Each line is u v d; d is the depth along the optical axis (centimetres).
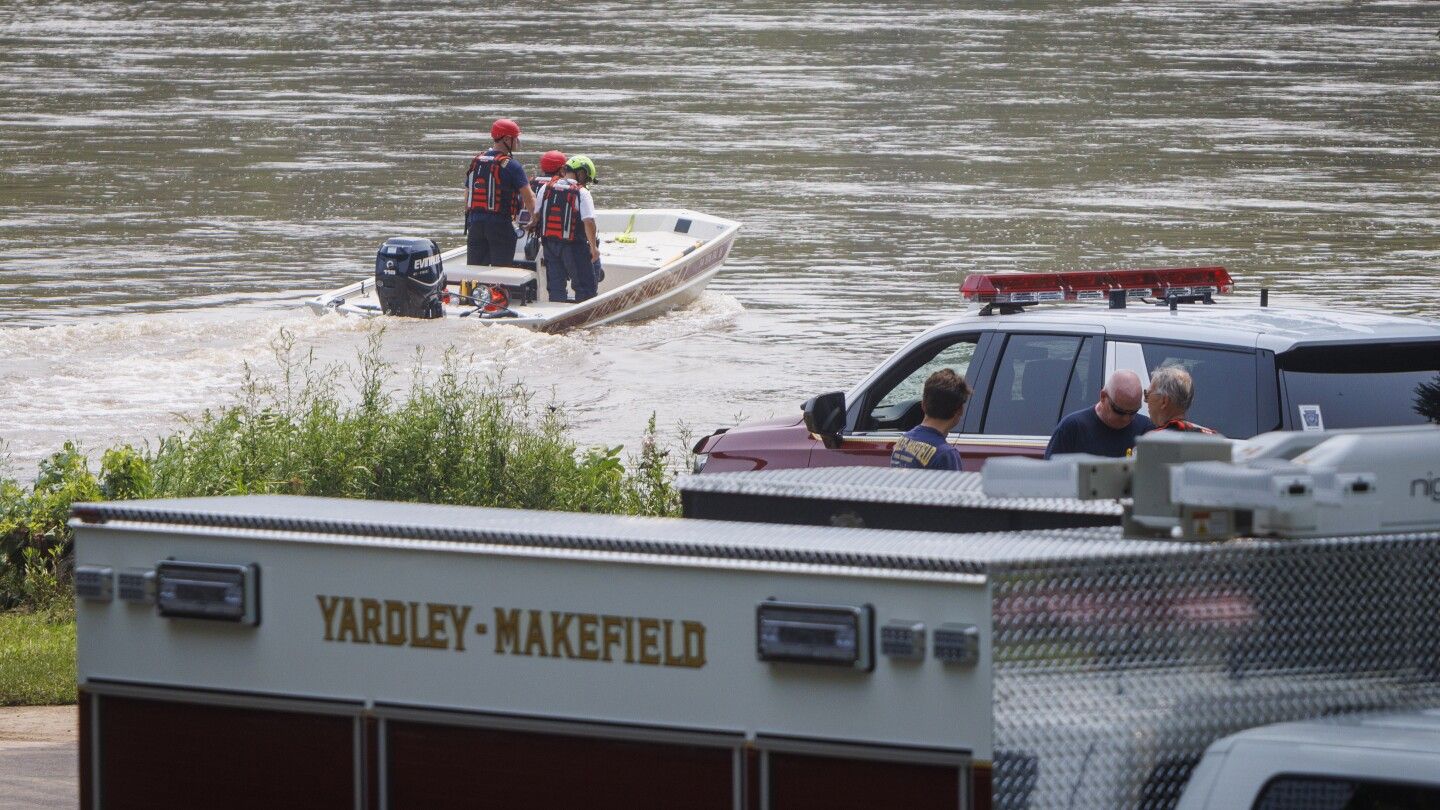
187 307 9631
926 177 15175
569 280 8644
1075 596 1124
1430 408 2855
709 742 1194
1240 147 17262
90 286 10288
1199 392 2922
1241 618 1177
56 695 3145
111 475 4234
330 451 4344
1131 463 1189
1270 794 1133
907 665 1123
